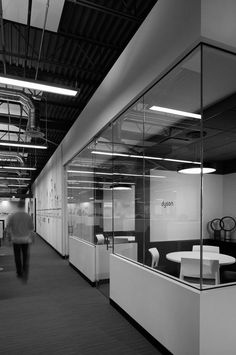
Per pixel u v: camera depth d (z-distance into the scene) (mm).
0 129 7832
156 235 5797
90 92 5531
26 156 11297
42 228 12391
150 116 3768
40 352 2598
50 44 4023
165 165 5504
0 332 3016
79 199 6578
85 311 3586
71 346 2703
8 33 3764
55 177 8922
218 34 2113
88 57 4234
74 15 3439
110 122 3971
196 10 2092
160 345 2551
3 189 22438
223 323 2107
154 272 2748
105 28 3660
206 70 2707
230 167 5883
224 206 6125
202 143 3264
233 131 4098
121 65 3482
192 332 2098
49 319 3348
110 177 5359
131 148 4957
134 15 3293
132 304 3154
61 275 5547
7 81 3217
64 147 7531
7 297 4160
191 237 6012
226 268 3348
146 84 2812
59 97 5715
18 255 5254
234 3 2209
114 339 2824
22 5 3111
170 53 2410
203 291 2082
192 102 3357
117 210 5402
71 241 6465
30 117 5051
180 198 6102
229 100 3396
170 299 2404
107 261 4828
